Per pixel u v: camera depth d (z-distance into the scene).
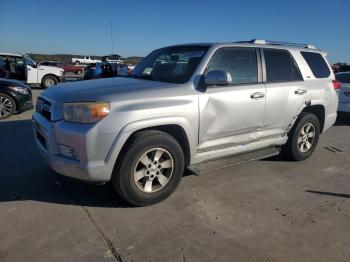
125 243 3.30
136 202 3.95
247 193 4.50
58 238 3.35
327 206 4.21
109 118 3.62
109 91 3.86
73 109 3.68
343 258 3.18
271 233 3.55
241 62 4.82
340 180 5.11
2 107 9.30
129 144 3.79
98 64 25.14
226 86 4.55
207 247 3.28
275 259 3.13
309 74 5.77
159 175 4.06
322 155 6.38
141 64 5.36
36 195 4.26
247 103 4.71
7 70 17.20
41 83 18.44
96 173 3.66
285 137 5.52
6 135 7.16
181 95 4.09
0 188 4.45
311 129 5.88
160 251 3.20
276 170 5.41
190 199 4.27
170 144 4.01
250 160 4.92
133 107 3.73
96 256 3.11
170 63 4.78
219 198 4.32
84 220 3.70
